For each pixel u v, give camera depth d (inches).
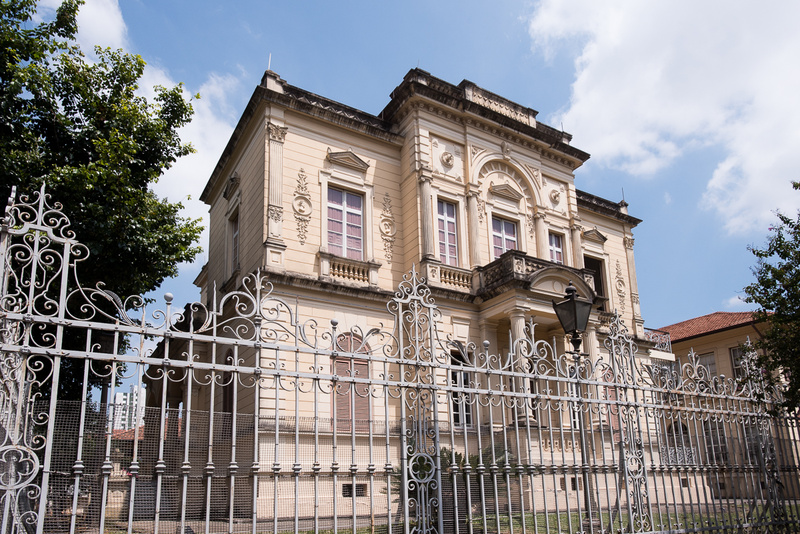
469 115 865.5
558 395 336.2
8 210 226.1
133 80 637.9
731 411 416.2
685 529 366.9
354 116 819.4
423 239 791.1
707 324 1318.9
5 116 542.6
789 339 456.1
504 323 815.7
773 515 413.1
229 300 754.2
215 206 992.2
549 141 954.7
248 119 796.0
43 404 227.0
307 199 749.9
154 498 245.6
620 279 1106.7
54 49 590.2
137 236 584.1
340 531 358.0
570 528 313.3
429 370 321.1
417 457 290.0
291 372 260.4
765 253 486.6
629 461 356.2
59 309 226.8
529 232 912.9
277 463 247.3
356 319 730.2
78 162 599.2
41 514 209.0
